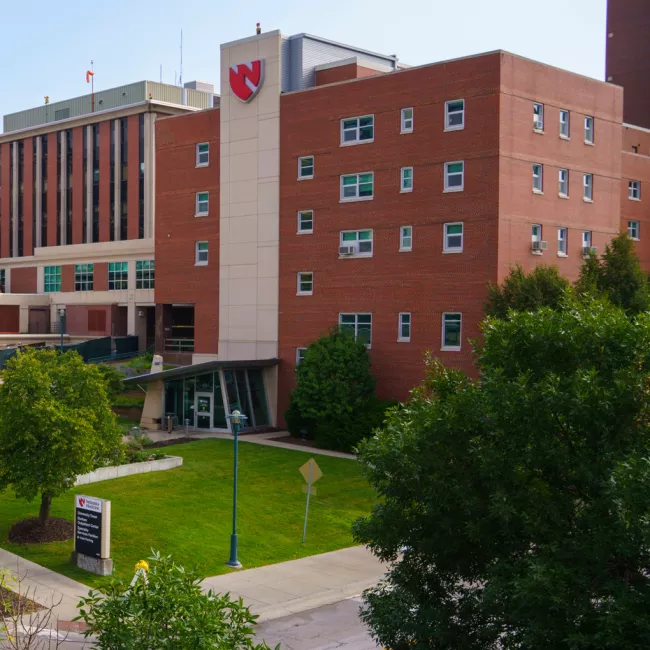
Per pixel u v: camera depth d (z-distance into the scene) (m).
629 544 10.44
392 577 13.82
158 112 81.00
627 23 66.00
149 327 71.81
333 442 40.84
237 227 48.75
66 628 18.88
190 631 9.09
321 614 21.27
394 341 41.97
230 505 30.23
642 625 9.70
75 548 23.48
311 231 45.41
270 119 46.97
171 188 52.19
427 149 40.84
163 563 9.88
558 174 41.53
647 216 51.41
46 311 76.94
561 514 11.71
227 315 49.38
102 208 84.44
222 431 45.28
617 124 44.75
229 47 48.75
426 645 12.92
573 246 42.34
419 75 41.09
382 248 42.47
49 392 25.56
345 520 29.88
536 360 12.67
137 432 41.19
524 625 11.45
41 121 96.19
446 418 12.53
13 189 94.12
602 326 12.27
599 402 11.41
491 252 38.72
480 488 12.28
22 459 24.78
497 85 38.59
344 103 43.91
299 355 46.16
